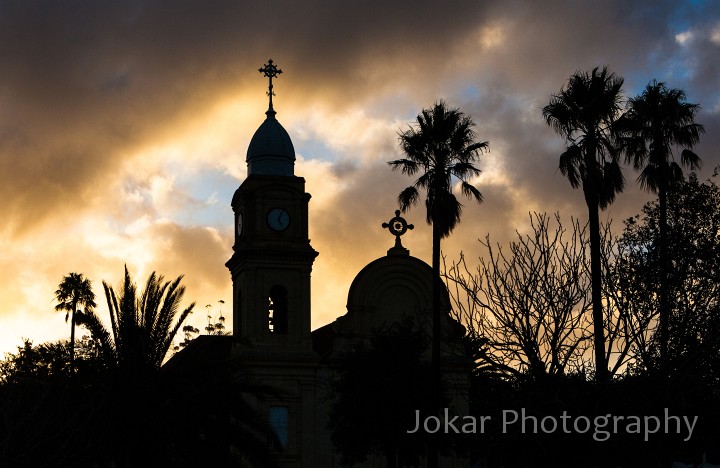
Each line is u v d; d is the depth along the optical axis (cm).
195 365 4184
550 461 3181
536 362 3200
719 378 3350
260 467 4800
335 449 6384
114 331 4150
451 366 6375
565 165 4928
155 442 4075
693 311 3394
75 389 3981
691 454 3634
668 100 5672
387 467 6450
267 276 6650
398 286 6900
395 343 6094
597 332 3356
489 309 3341
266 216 6681
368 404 5975
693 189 4341
